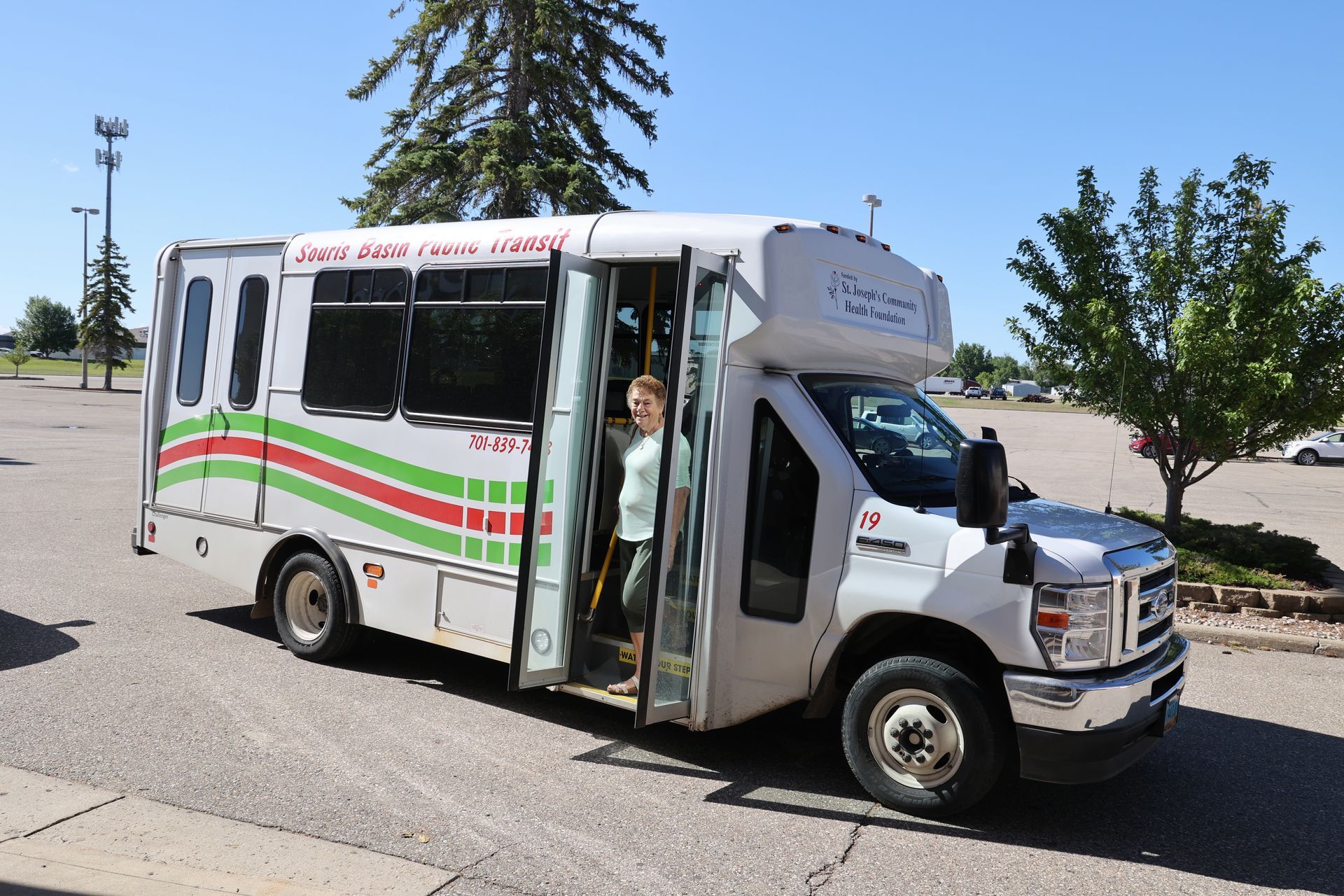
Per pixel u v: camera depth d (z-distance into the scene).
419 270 6.18
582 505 5.43
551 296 5.07
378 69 18.16
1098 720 4.24
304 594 6.81
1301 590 8.64
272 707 5.77
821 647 4.81
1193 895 3.96
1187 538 10.06
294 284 6.86
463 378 5.91
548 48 17.66
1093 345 10.08
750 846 4.25
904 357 6.07
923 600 4.52
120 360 55.62
